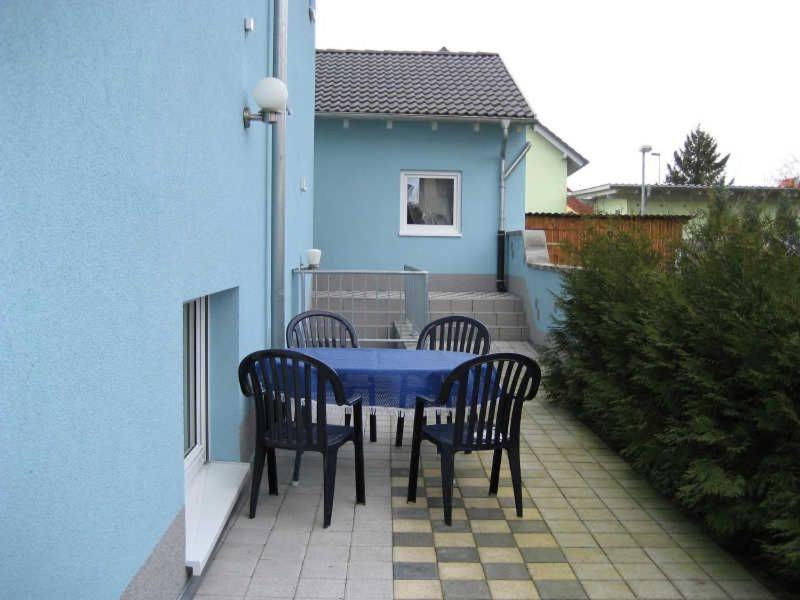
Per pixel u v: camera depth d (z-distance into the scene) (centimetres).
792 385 345
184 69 320
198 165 349
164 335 293
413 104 1212
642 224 657
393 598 327
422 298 761
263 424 416
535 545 388
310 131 984
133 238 255
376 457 538
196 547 343
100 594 227
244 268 482
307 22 912
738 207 448
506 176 1220
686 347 427
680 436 416
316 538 391
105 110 227
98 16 220
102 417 228
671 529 412
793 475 342
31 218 182
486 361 412
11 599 177
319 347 598
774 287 364
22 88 177
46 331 190
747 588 343
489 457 543
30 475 184
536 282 1024
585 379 585
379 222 1229
